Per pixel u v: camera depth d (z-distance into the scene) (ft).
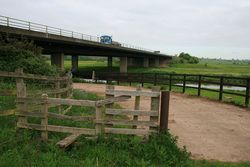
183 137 28.07
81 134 22.88
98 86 94.07
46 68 73.77
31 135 22.39
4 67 66.74
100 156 19.63
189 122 34.83
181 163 20.33
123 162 19.04
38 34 111.24
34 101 22.59
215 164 21.15
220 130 31.37
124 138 22.97
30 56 77.15
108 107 23.91
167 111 23.27
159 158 20.16
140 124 23.36
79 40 146.10
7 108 28.40
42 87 47.98
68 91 41.47
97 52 212.84
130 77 103.55
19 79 23.11
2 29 89.92
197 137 28.30
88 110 36.58
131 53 253.03
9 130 22.53
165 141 22.00
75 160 18.93
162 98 23.27
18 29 97.96
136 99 24.34
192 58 532.73
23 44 82.94
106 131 23.20
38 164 17.46
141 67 318.04
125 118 34.78
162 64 398.62
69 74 46.80
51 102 22.50
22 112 22.77
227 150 24.75
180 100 55.52
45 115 22.43
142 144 22.03
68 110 34.65
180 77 156.56
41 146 20.54
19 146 19.99
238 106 48.47
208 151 24.30
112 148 21.33
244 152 24.43
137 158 20.12
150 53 293.64
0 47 72.59
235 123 34.99
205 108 45.85
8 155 18.24
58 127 22.53
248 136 29.30
